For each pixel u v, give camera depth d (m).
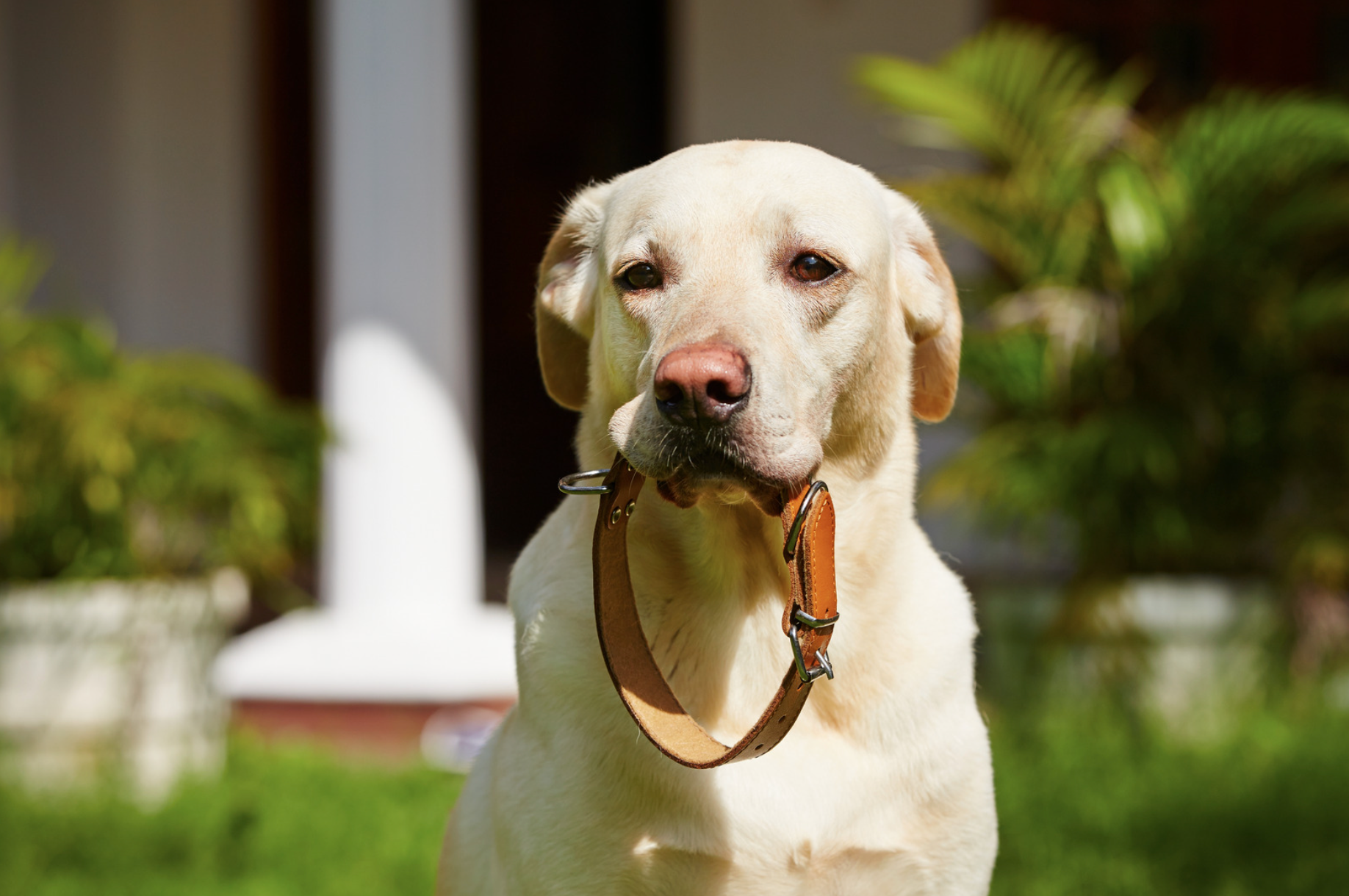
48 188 9.91
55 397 5.79
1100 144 6.90
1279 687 6.47
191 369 6.30
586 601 2.73
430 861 4.86
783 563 2.73
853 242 2.68
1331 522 6.63
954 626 2.86
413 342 7.09
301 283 10.25
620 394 2.73
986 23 9.43
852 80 7.29
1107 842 4.90
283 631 7.22
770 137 9.65
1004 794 5.32
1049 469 6.46
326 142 7.29
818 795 2.64
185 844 5.05
